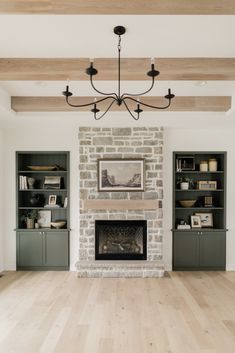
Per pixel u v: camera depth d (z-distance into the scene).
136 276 4.94
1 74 3.01
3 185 5.36
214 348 2.74
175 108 4.20
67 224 5.38
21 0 1.84
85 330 3.08
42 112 4.53
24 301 3.89
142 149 5.21
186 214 5.62
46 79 3.18
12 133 5.39
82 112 4.48
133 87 3.75
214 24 2.29
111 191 5.18
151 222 5.17
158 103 4.20
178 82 3.56
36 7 1.90
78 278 4.89
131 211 5.18
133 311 3.56
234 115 4.38
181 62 2.95
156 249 5.16
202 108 4.22
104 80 3.29
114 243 5.35
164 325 3.20
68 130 5.38
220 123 4.98
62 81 3.54
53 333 3.01
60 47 2.71
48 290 4.31
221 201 5.50
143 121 4.88
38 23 2.28
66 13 1.97
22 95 4.13
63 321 3.29
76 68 2.96
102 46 2.69
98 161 5.19
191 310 3.60
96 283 4.63
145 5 1.90
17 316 3.42
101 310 3.59
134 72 2.96
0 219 5.25
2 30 2.38
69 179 5.36
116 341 2.85
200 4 1.90
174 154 5.38
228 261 5.38
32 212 5.57
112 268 4.95
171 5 1.90
